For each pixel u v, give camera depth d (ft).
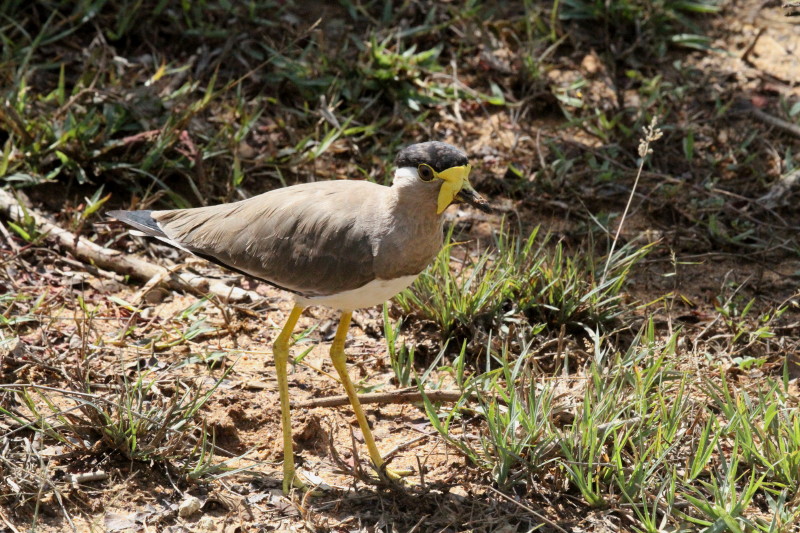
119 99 40.86
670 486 25.63
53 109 41.04
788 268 38.65
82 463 27.14
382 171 41.55
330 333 34.50
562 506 26.50
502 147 43.75
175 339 33.30
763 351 33.96
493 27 49.21
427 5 49.39
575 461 26.76
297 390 31.40
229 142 40.81
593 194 41.27
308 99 44.55
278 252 26.99
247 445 28.96
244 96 44.34
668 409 28.76
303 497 26.55
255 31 46.62
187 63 44.86
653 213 41.09
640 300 36.17
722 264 38.86
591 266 35.68
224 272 37.19
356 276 26.37
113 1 45.96
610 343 33.27
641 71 48.16
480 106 45.96
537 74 46.11
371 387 31.40
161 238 28.84
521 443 27.17
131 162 39.88
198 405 28.45
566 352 31.17
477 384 30.76
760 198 41.29
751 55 49.14
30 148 39.01
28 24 45.55
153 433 27.81
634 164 43.21
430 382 32.09
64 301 34.47
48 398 29.55
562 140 44.19
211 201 39.52
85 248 36.47
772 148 43.80
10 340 31.40
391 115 44.93
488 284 34.37
